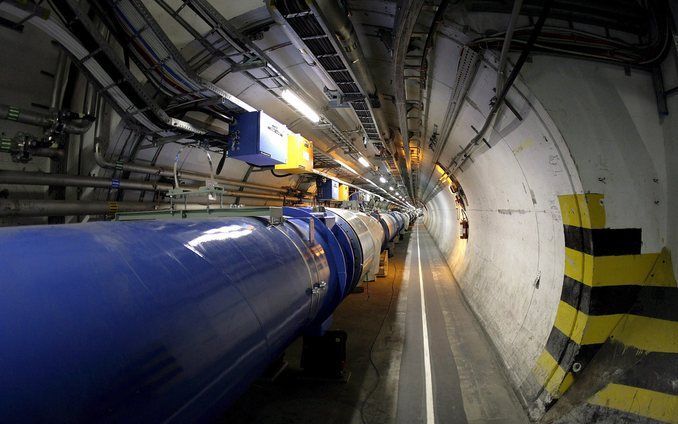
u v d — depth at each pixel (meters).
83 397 0.96
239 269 1.81
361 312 6.68
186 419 1.32
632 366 2.40
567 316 2.99
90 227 1.48
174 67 3.90
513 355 3.95
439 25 2.97
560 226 3.18
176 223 1.89
